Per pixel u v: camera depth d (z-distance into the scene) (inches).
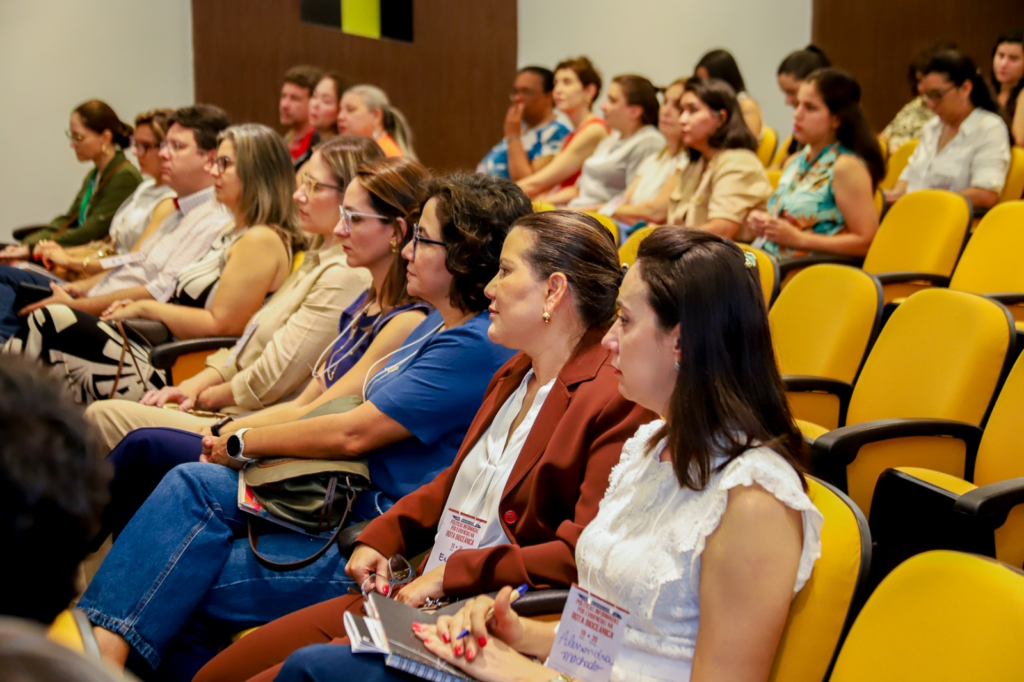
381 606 54.8
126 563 72.1
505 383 69.7
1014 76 205.5
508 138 218.4
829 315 103.3
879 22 290.8
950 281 131.8
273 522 75.5
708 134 154.5
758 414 47.1
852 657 46.6
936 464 82.9
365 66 254.5
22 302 150.5
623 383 50.8
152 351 119.2
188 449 90.9
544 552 58.2
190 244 147.3
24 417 31.4
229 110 240.2
